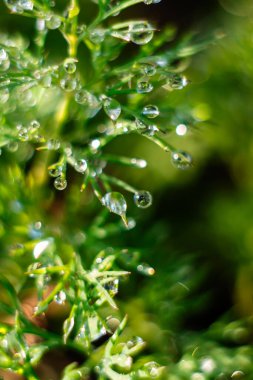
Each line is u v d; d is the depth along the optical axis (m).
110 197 0.15
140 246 0.19
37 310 0.15
